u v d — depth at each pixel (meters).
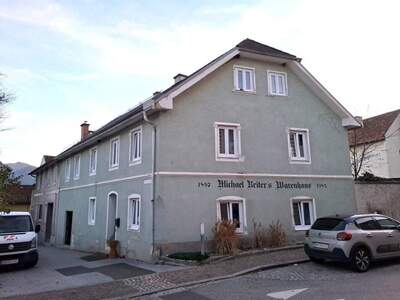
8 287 9.86
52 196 28.69
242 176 15.03
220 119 15.12
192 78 14.36
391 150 29.30
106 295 8.61
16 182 10.62
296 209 16.28
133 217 15.61
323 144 17.55
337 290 8.24
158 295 8.54
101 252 18.27
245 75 16.38
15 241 12.91
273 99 16.67
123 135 17.23
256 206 15.08
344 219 10.76
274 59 16.78
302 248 14.23
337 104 17.88
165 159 13.67
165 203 13.33
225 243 12.99
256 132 15.84
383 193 18.72
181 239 13.31
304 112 17.39
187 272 10.59
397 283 8.68
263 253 13.29
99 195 19.50
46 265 14.15
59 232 25.81
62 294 8.76
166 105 13.67
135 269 11.78
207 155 14.49
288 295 7.97
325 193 16.97
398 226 11.47
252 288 8.74
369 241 10.56
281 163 16.14
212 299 7.96
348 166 18.02
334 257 10.38
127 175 16.27
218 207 14.27
